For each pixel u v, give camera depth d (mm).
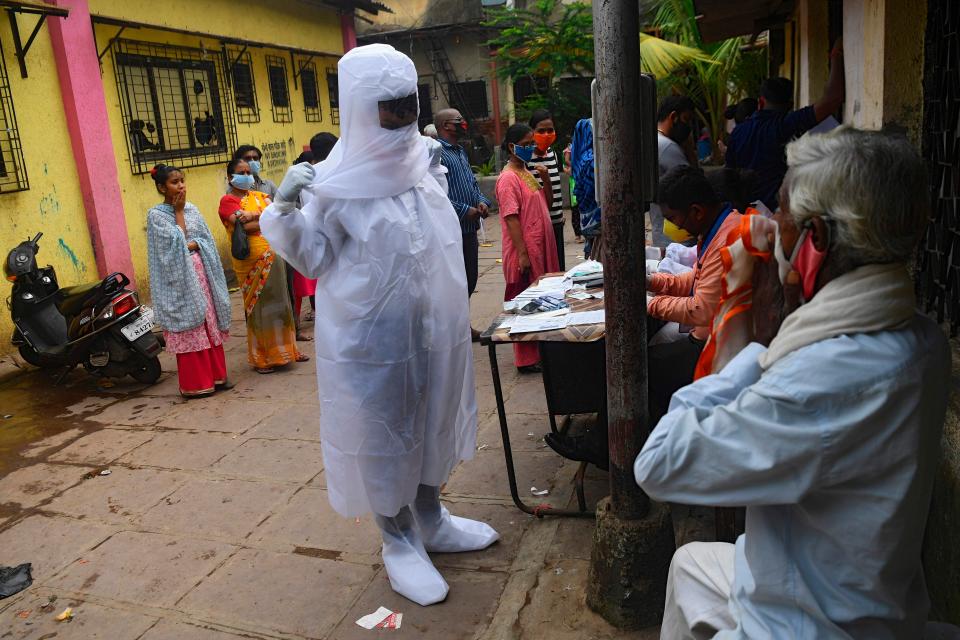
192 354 5027
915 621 1361
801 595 1283
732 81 11984
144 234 8172
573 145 4969
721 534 2621
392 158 2486
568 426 3861
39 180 6801
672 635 1668
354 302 2525
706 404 1348
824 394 1176
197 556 3125
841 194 1146
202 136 9273
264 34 10641
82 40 7133
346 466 2654
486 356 5574
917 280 2762
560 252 5949
